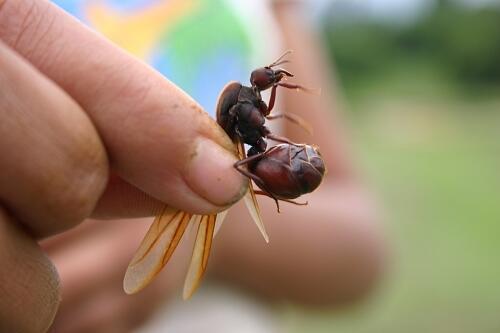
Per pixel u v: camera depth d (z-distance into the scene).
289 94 0.30
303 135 0.30
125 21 0.23
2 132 0.11
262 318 0.28
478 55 2.58
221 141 0.13
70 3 0.23
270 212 0.27
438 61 2.62
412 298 0.58
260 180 0.14
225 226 0.27
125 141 0.12
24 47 0.12
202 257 0.14
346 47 2.52
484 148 1.38
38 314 0.13
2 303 0.12
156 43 0.24
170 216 0.14
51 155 0.12
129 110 0.12
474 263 0.66
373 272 0.29
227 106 0.14
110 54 0.12
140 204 0.14
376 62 2.54
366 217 0.29
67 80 0.12
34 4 0.12
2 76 0.11
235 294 0.27
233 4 0.26
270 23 0.29
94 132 0.12
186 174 0.13
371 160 1.22
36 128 0.11
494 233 0.75
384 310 0.55
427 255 0.68
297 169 0.14
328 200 0.28
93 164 0.12
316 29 0.34
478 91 2.52
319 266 0.27
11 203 0.12
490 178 1.06
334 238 0.27
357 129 1.68
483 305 0.56
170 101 0.12
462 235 0.74
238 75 0.25
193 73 0.24
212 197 0.13
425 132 1.64
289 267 0.27
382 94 2.32
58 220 0.12
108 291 0.21
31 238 0.12
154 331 0.24
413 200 0.90
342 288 0.28
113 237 0.22
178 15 0.24
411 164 1.19
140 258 0.14
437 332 0.52
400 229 0.77
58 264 0.20
